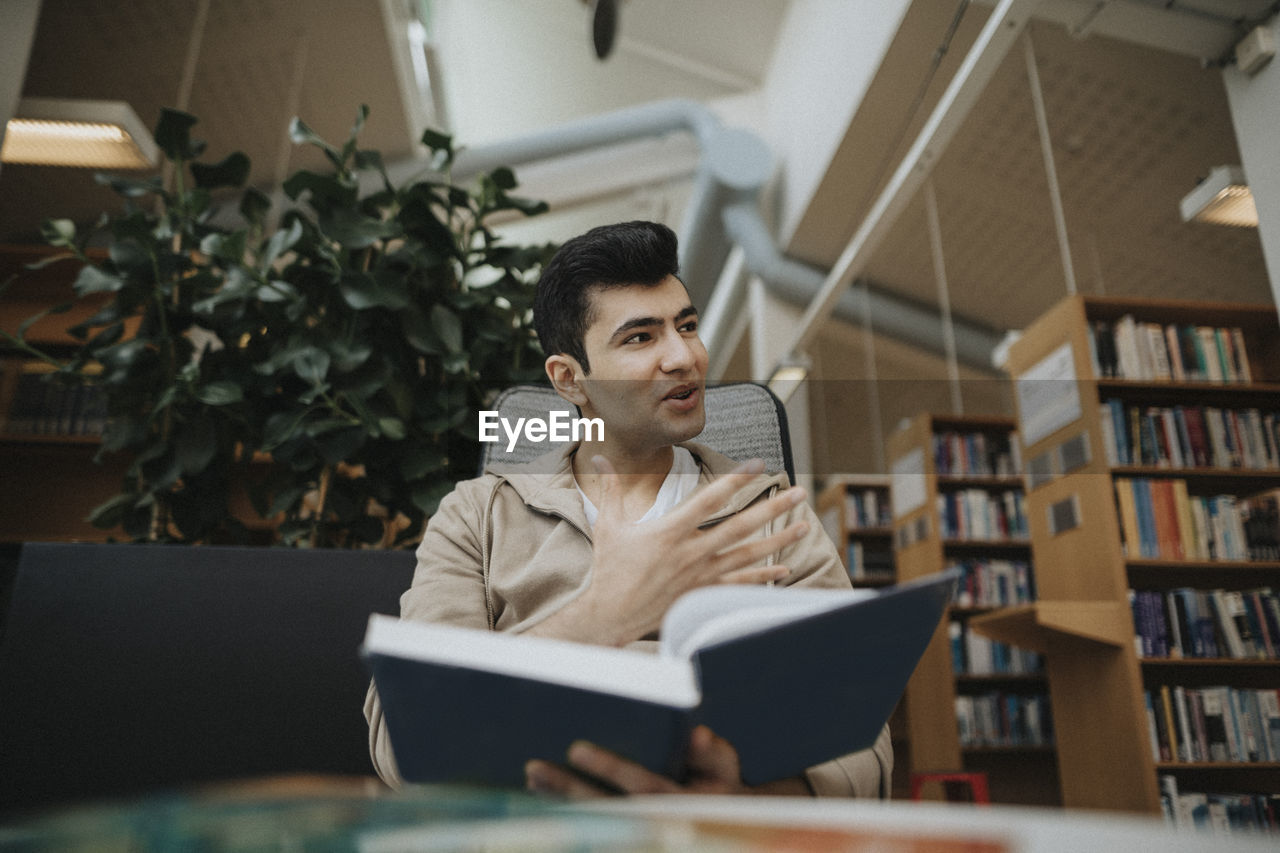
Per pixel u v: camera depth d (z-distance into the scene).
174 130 1.50
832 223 4.75
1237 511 2.65
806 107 4.63
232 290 1.36
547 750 0.45
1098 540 2.69
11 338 1.40
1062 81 3.46
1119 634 2.54
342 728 1.01
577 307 0.87
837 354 6.09
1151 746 2.45
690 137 4.93
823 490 5.50
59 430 2.92
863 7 3.81
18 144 2.78
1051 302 5.20
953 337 5.58
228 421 1.45
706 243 5.07
